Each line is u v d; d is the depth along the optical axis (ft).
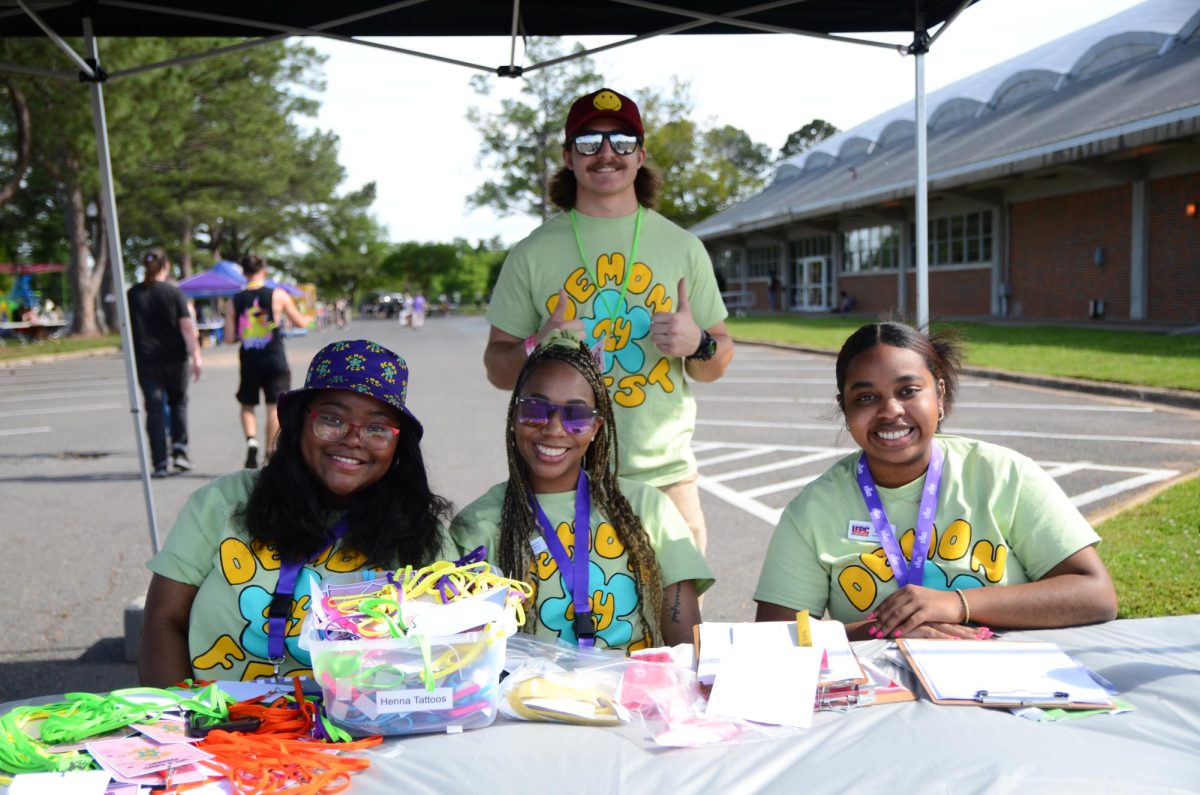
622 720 6.25
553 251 11.06
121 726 6.29
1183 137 53.26
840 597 9.00
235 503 8.54
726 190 164.25
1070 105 76.07
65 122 82.23
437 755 5.78
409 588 6.69
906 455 8.63
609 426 8.80
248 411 28.07
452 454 31.30
